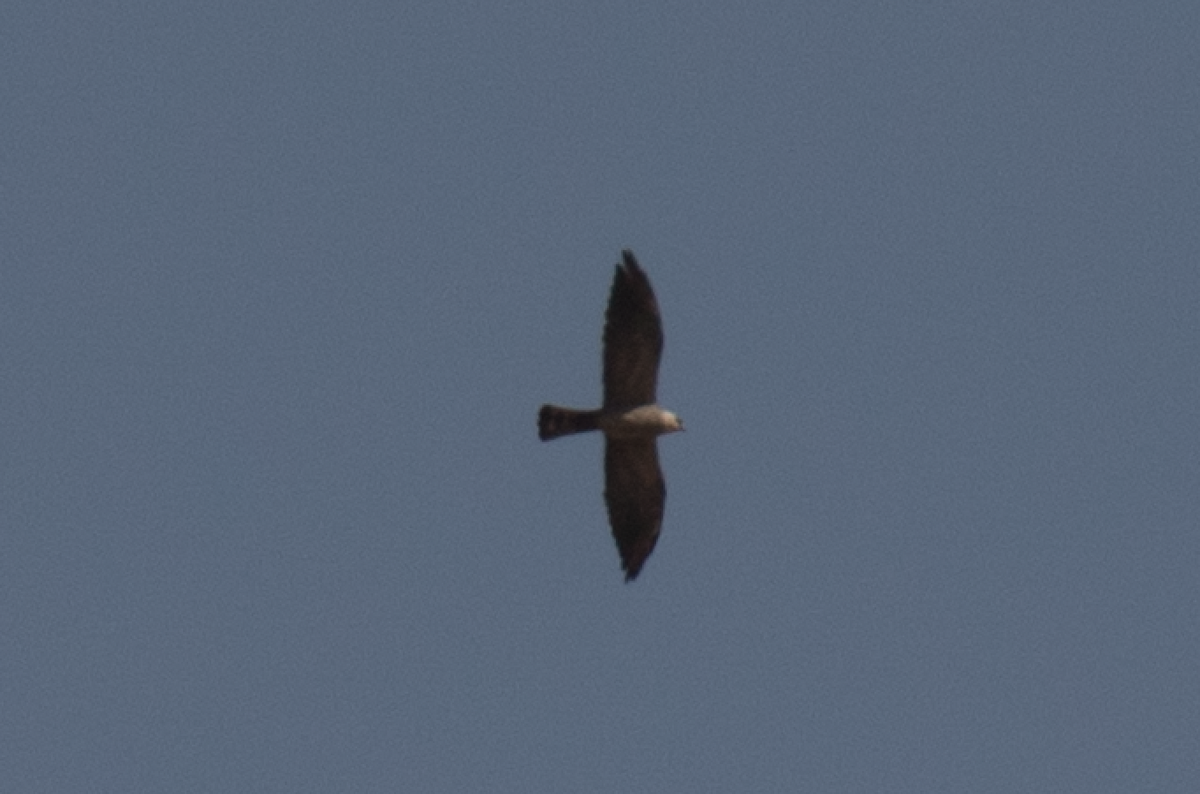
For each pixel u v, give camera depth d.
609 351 38.75
